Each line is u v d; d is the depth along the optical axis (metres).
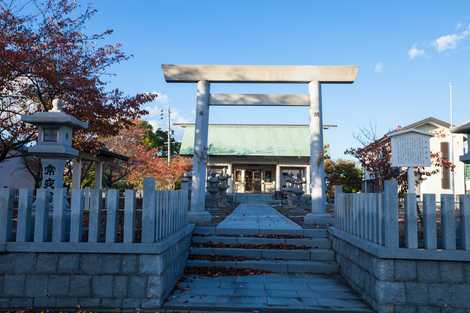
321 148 10.87
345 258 6.74
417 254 4.75
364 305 5.27
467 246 4.76
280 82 11.16
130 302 5.01
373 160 11.47
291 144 29.20
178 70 11.02
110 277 5.05
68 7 9.28
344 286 6.32
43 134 6.69
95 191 5.20
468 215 4.80
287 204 20.91
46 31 8.92
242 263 7.38
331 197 24.25
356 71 10.96
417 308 4.74
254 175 29.48
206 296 5.61
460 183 19.17
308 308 5.11
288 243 8.23
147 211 5.16
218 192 19.20
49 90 9.19
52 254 5.09
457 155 19.27
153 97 10.66
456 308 4.69
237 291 5.91
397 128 11.45
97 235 5.14
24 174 16.81
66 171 17.34
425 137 8.24
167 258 5.58
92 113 9.59
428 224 4.85
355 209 6.34
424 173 10.84
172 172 24.70
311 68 10.99
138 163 21.84
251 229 8.72
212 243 8.27
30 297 5.01
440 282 4.75
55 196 5.19
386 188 4.93
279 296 5.66
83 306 5.00
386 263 4.84
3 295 5.01
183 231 6.88
